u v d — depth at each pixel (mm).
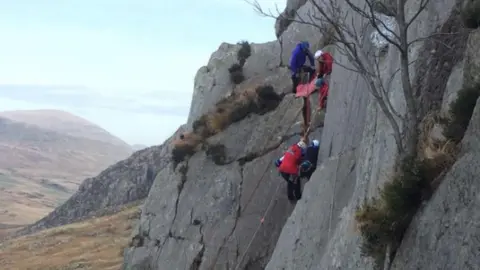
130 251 24281
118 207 75688
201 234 21031
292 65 19297
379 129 10805
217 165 22203
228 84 25500
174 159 24344
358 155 13203
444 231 7137
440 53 9742
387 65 11523
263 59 25344
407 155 8203
